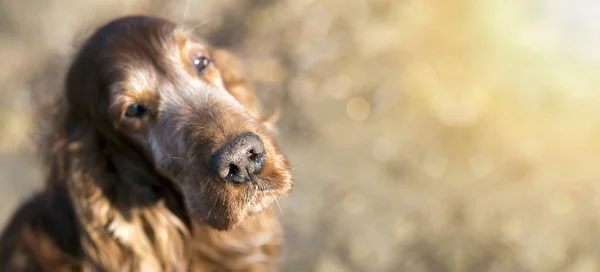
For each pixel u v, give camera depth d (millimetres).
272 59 1605
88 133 785
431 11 1616
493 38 1557
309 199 1251
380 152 1371
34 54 1826
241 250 843
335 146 1401
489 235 1152
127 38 761
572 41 1539
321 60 1579
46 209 845
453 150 1348
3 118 1657
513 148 1321
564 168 1264
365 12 1639
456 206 1207
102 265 780
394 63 1545
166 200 795
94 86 765
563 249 1123
